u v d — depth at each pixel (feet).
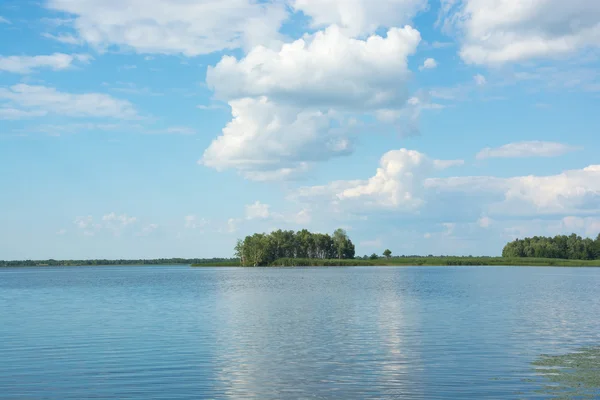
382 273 574.56
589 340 111.04
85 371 84.89
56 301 227.61
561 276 463.42
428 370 83.56
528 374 80.12
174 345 107.45
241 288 310.86
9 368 87.25
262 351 100.22
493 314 159.63
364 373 82.12
